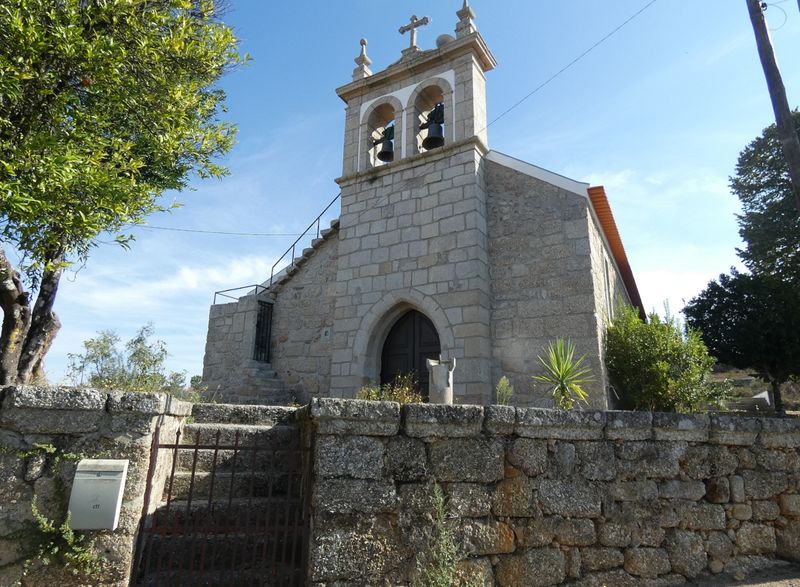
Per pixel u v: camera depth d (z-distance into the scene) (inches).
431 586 133.7
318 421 143.6
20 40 173.9
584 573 154.6
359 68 531.2
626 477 166.2
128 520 126.9
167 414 152.3
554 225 399.2
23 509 122.3
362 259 461.7
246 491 191.0
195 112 276.2
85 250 237.6
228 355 502.0
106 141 213.8
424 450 150.1
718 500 173.8
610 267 515.8
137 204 217.0
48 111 198.4
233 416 230.4
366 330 439.2
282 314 515.2
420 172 452.8
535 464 157.8
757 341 535.2
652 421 171.8
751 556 171.8
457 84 460.4
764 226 898.1
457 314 398.3
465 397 375.2
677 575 162.1
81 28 186.1
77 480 123.6
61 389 129.3
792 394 775.1
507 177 430.6
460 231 415.5
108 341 361.4
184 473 189.9
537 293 390.6
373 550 137.9
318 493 138.3
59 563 121.3
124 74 218.2
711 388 364.5
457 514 146.6
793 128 245.3
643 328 376.5
